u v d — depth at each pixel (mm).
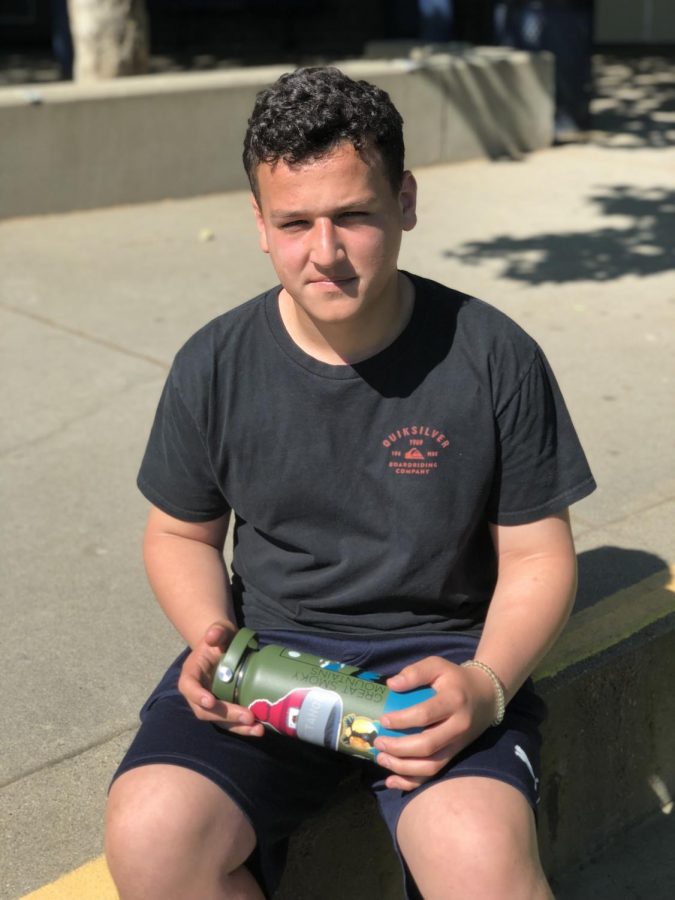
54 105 7574
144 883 1772
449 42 10922
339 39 17531
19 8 16906
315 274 1880
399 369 1970
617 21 17578
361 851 2262
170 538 2166
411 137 9031
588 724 2666
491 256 6770
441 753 1812
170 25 16812
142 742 1925
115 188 7980
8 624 3184
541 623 1966
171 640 3102
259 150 1875
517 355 1992
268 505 2045
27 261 6789
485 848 1743
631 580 3201
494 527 2068
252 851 1890
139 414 4625
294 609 2105
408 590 2029
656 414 4469
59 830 2359
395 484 1976
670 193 8219
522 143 9672
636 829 2883
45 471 4145
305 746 2002
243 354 2023
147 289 6258
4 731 2695
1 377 5016
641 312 5723
